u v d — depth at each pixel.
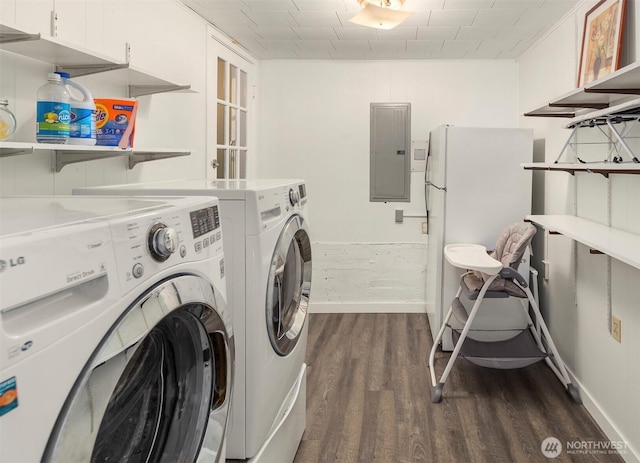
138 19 2.34
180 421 1.12
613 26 2.28
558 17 3.04
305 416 2.39
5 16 1.56
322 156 4.39
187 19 2.89
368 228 4.42
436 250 3.52
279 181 2.23
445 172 3.46
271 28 3.32
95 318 0.69
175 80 2.74
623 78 1.80
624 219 2.20
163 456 1.09
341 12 2.98
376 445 2.23
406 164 4.34
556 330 3.11
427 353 3.39
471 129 3.43
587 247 2.61
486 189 3.45
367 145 4.37
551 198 3.30
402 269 4.41
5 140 1.46
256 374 1.57
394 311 4.42
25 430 0.57
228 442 1.57
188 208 1.05
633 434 2.06
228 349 1.18
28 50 1.57
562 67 3.07
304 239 2.22
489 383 2.89
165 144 2.64
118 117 1.89
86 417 0.67
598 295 2.46
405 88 4.30
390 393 2.76
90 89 2.02
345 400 2.68
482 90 4.25
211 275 1.13
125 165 2.28
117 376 0.74
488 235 3.47
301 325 2.15
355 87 4.33
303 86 4.35
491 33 3.40
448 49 3.88
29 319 0.58
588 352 2.58
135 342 0.78
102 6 2.06
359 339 3.69
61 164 1.81
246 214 1.57
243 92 4.03
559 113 2.88
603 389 2.38
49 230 0.64
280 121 4.39
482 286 2.84
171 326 1.04
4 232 0.62
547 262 3.29
